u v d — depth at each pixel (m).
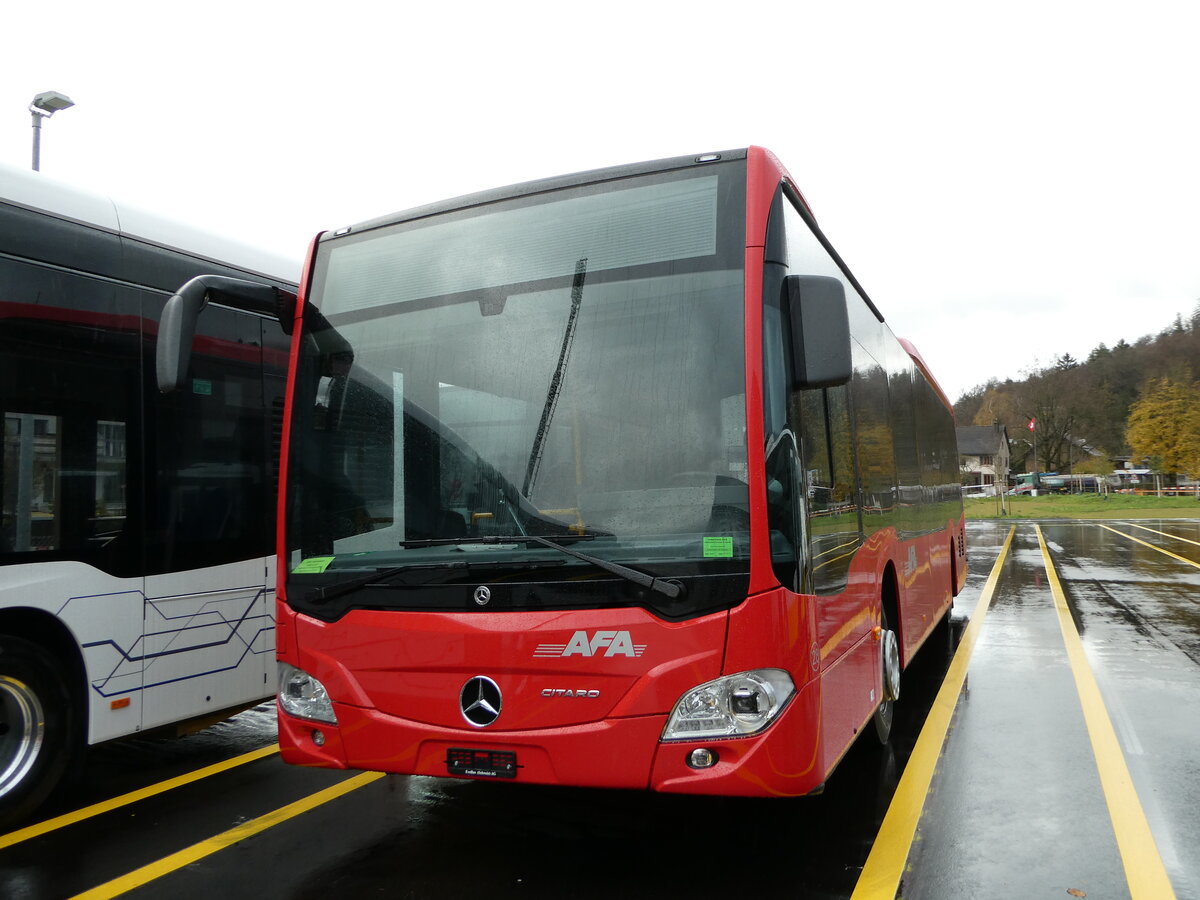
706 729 3.09
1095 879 3.59
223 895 3.52
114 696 4.67
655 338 3.46
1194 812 4.33
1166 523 37.28
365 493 3.74
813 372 3.39
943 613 8.83
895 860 3.75
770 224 3.50
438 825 4.23
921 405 7.79
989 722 5.99
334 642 3.63
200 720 5.18
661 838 4.02
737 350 3.34
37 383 4.41
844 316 3.42
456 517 3.56
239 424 5.46
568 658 3.23
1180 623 10.27
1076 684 7.12
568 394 3.52
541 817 4.32
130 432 4.82
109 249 4.84
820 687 3.38
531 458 3.50
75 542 4.52
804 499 3.40
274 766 5.35
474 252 3.86
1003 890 3.48
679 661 3.12
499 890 3.51
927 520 7.65
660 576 3.19
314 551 3.79
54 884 3.66
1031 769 4.99
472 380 3.69
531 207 3.82
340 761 3.60
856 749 5.29
